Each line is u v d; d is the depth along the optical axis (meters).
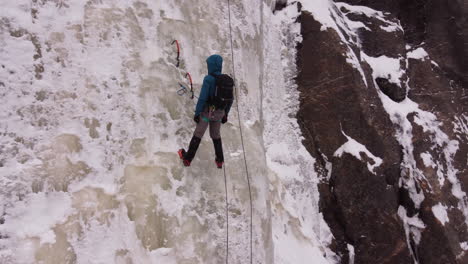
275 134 7.00
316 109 7.37
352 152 6.85
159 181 3.75
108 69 3.76
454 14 10.65
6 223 2.85
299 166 6.98
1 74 3.12
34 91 3.27
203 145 4.23
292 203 6.40
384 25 9.18
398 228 6.71
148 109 3.93
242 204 4.32
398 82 8.35
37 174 3.11
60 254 3.04
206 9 4.83
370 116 7.18
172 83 4.19
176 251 3.63
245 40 5.32
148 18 4.22
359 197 6.71
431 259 6.95
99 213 3.34
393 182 7.15
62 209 3.16
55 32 3.52
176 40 4.30
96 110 3.58
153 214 3.62
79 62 3.60
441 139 8.73
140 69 3.98
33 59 3.33
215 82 3.75
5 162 2.98
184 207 3.82
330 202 6.90
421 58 9.62
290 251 5.65
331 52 7.46
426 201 7.18
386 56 8.82
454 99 9.98
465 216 7.93
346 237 6.70
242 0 5.44
